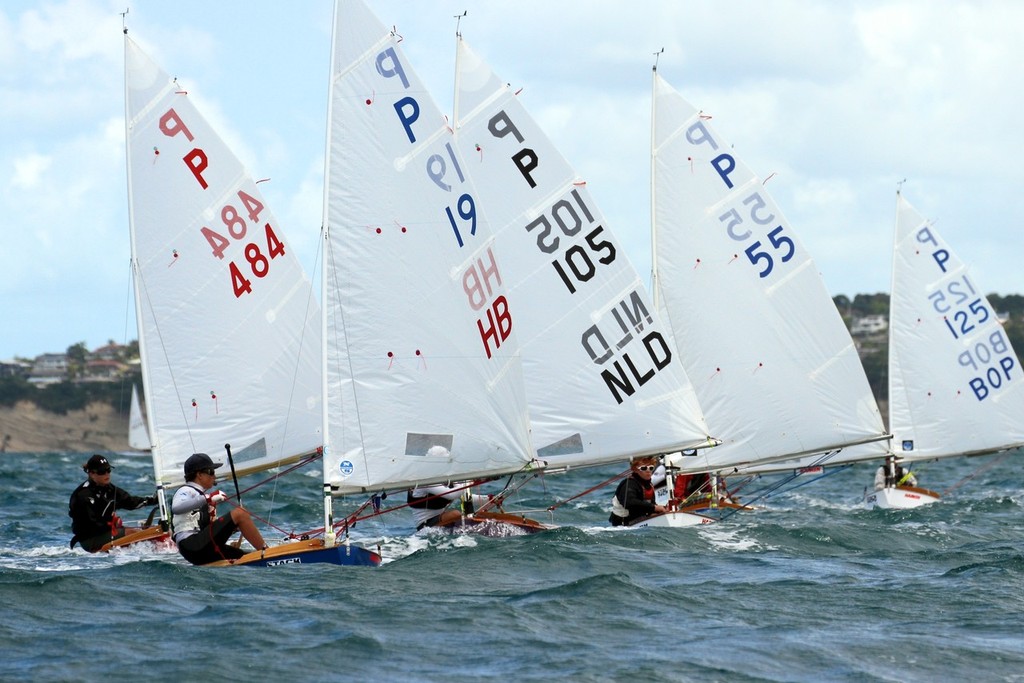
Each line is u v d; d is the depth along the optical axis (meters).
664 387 92.00
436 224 74.12
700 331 106.50
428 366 73.88
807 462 113.94
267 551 67.44
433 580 64.62
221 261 87.75
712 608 59.91
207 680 46.12
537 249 90.75
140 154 85.75
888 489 117.62
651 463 93.31
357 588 61.62
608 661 49.81
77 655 48.91
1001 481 165.25
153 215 86.06
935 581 67.19
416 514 103.44
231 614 55.50
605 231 91.75
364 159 72.88
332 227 72.31
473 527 83.19
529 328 90.81
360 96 72.81
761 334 107.25
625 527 89.06
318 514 107.62
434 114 74.25
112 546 77.81
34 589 59.56
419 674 47.69
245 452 88.25
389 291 73.19
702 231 106.81
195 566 66.44
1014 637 54.81
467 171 75.31
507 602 59.50
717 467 106.12
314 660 49.03
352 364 72.38
